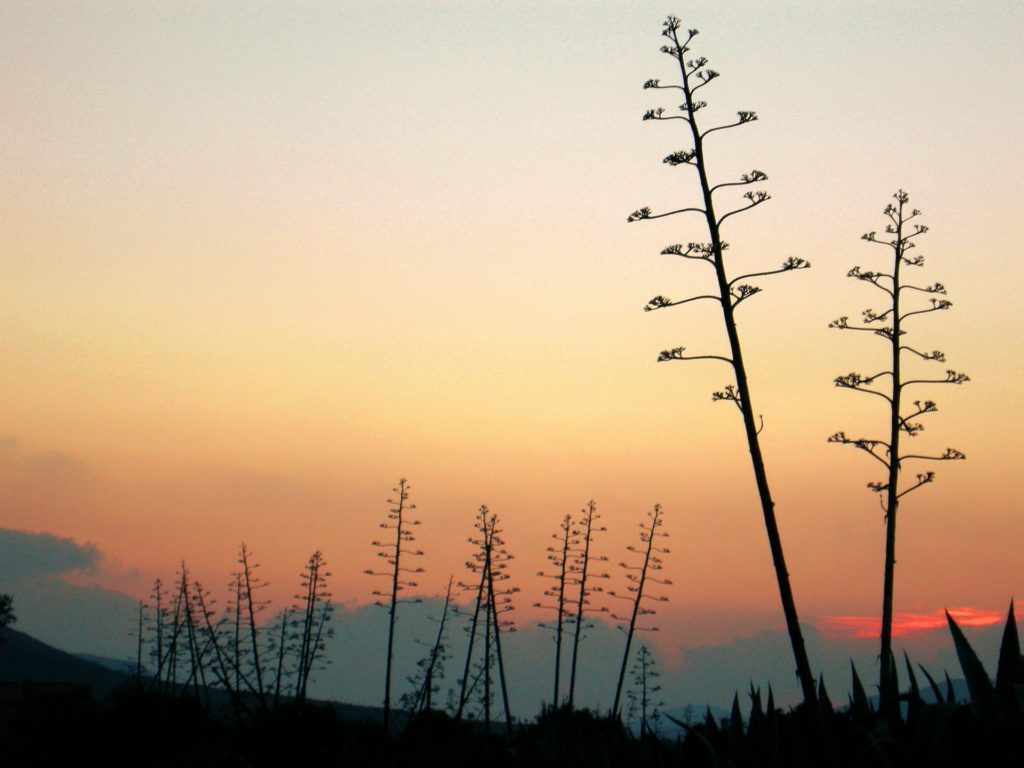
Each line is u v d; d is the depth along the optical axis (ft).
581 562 176.86
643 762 26.13
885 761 17.84
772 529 53.21
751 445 54.85
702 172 58.29
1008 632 18.67
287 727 104.68
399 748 79.36
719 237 57.11
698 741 23.44
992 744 16.78
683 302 56.95
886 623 76.13
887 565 78.13
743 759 22.88
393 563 173.99
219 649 182.50
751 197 57.21
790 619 51.44
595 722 39.37
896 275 82.12
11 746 126.93
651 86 59.36
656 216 58.39
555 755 31.27
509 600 173.37
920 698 18.89
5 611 172.86
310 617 196.13
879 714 19.89
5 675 345.72
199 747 114.32
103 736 117.39
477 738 46.55
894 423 80.07
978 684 18.35
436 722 92.99
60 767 116.67
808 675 49.98
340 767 83.20
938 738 17.26
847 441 80.59
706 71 59.00
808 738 23.31
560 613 175.11
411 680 169.17
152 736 118.01
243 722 127.75
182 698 127.24
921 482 78.89
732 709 24.93
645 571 170.81
